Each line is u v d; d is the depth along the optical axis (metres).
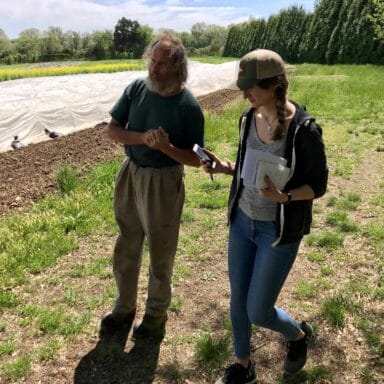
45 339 3.74
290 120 2.46
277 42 53.28
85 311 4.11
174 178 3.26
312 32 45.91
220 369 3.36
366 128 11.31
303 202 2.59
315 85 20.36
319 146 2.44
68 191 7.09
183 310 4.11
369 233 5.48
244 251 2.84
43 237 5.39
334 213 6.10
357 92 17.44
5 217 6.27
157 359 3.48
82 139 12.02
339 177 7.82
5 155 10.46
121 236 3.51
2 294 4.30
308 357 3.44
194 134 3.18
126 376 3.33
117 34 92.19
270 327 2.86
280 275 2.68
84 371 3.38
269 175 2.43
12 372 3.34
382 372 3.27
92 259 5.07
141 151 3.20
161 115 3.11
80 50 95.00
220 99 19.66
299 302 4.17
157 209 3.27
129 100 3.26
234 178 2.84
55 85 19.59
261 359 3.45
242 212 2.79
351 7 39.94
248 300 2.79
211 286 4.52
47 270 4.84
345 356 3.45
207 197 6.92
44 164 9.49
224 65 34.81
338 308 3.95
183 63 2.99
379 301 4.14
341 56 40.97
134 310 3.81
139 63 53.97
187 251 5.24
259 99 2.46
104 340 3.69
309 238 5.40
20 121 13.41
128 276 3.58
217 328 3.86
